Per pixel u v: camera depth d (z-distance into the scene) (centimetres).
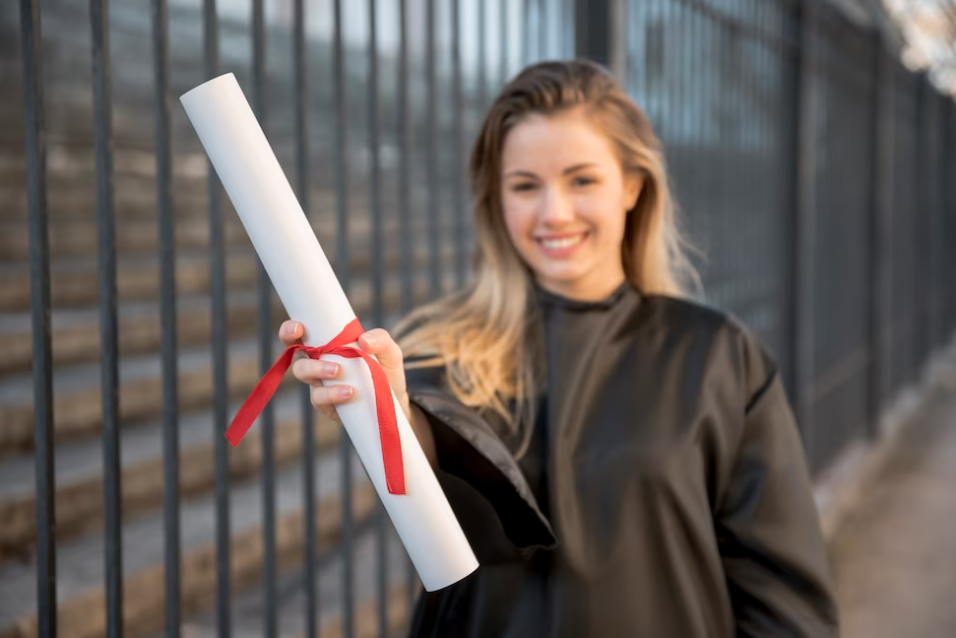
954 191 1091
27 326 297
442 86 541
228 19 552
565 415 131
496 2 236
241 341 360
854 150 564
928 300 901
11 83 397
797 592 134
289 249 96
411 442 98
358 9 633
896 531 450
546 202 130
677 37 303
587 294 139
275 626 166
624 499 127
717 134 341
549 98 131
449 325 137
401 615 264
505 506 119
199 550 241
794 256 434
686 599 127
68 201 404
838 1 505
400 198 205
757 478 136
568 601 125
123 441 277
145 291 368
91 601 212
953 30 783
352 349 97
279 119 541
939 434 652
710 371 136
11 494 227
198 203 453
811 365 469
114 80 455
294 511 271
